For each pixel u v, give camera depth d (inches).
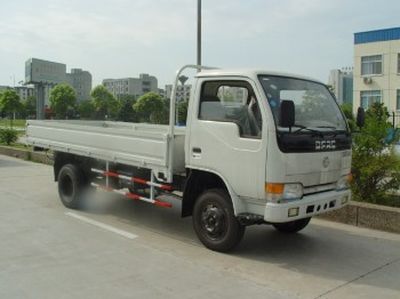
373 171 311.0
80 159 331.3
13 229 272.7
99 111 2342.5
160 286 189.9
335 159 236.1
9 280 193.5
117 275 201.3
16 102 2021.4
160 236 265.4
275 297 182.2
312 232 282.4
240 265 219.0
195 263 219.5
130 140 276.1
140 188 282.7
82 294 180.4
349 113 326.0
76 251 233.8
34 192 392.8
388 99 1562.5
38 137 370.0
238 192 222.4
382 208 287.9
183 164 255.3
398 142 324.8
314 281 201.3
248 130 218.5
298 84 235.3
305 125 226.7
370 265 224.4
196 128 238.4
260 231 282.7
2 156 674.8
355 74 1642.5
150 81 3435.0
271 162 208.7
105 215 313.3
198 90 239.8
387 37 1556.3
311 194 227.5
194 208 245.8
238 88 225.5
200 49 563.2
